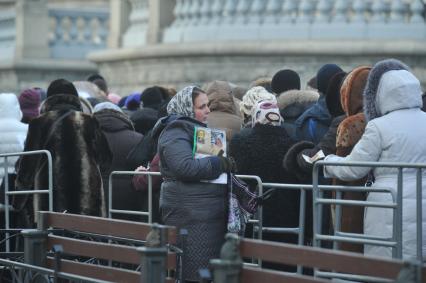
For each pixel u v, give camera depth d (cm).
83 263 1741
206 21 3434
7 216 2166
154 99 2414
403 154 1683
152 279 1519
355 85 1809
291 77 2194
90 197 2112
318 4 3234
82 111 2180
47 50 4403
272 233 1927
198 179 1761
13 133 2298
